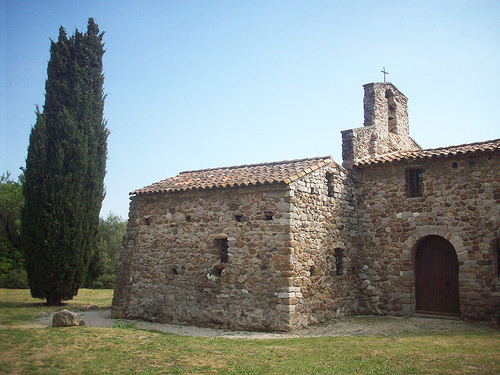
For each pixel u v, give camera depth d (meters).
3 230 23.56
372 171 14.66
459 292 12.33
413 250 13.47
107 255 30.50
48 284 16.78
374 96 16.42
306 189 12.41
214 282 12.49
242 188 12.45
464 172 12.73
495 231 11.96
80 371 6.93
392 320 12.45
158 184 15.12
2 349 7.87
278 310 11.18
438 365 7.11
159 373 6.98
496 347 8.36
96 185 18.53
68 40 18.86
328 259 13.05
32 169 17.06
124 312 14.23
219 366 7.38
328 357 7.84
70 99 18.28
